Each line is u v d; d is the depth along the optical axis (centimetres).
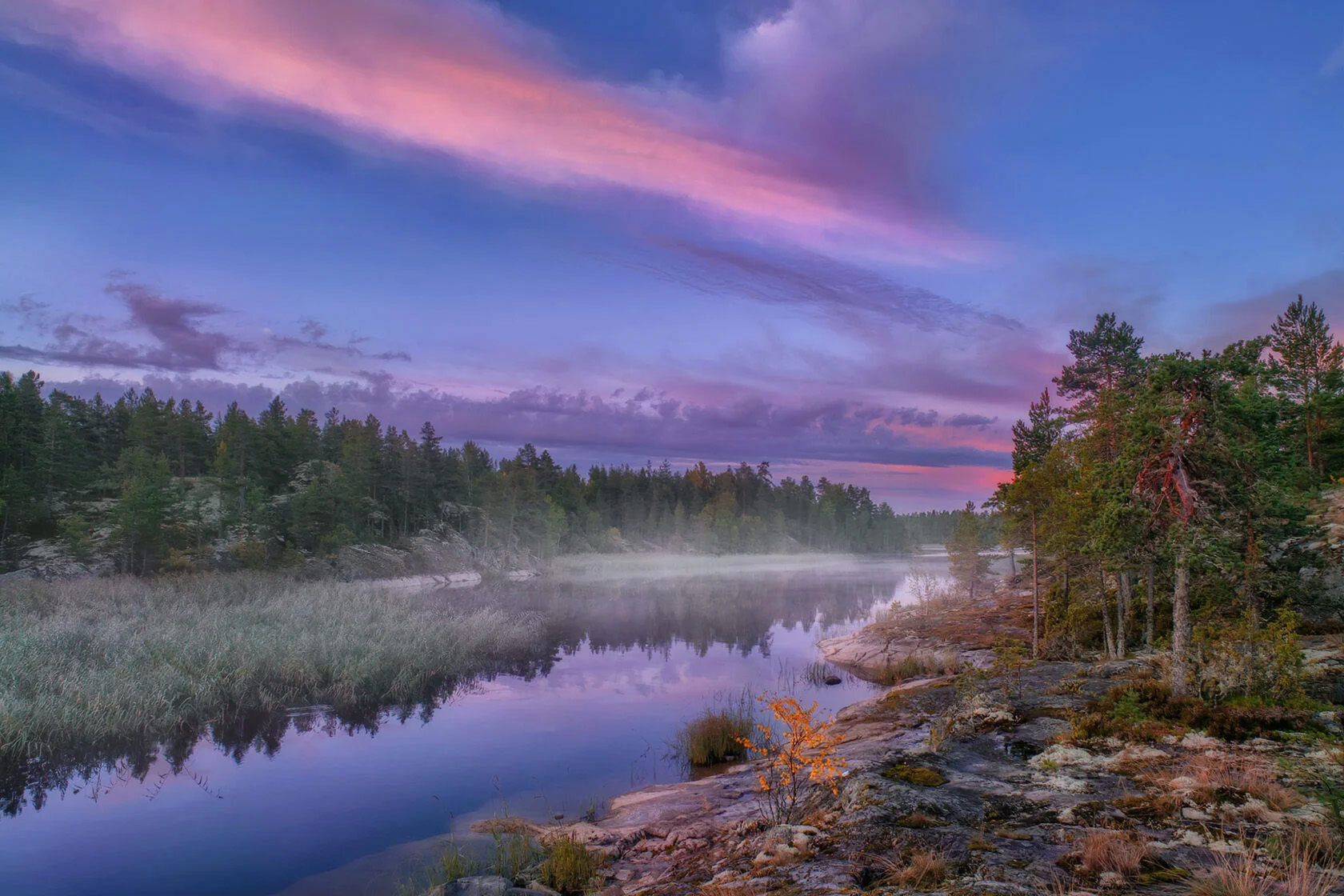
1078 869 655
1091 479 2233
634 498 14388
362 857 1068
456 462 10812
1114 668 1988
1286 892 534
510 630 3181
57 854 1087
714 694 2236
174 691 1856
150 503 5428
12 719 1534
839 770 1063
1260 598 2073
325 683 2147
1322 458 3484
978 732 1377
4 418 6738
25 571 5056
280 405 10950
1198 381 1423
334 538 6725
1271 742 1091
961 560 5247
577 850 931
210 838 1144
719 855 902
